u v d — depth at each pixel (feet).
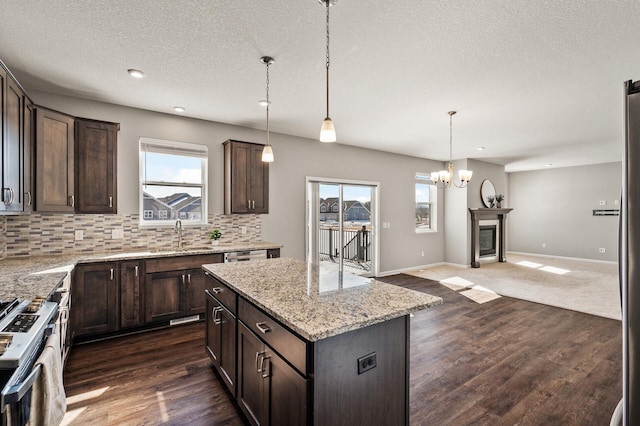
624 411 3.80
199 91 10.50
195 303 11.51
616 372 8.33
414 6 6.20
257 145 13.94
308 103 11.64
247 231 14.74
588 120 13.70
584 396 7.27
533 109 12.26
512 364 8.78
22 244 10.01
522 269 22.61
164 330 10.94
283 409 4.69
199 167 13.65
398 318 5.05
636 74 9.15
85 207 10.16
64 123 9.53
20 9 6.23
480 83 9.87
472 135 16.34
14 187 7.38
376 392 4.75
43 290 6.15
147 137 12.30
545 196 28.94
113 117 11.64
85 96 10.86
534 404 6.98
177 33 7.13
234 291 6.49
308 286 6.27
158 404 6.89
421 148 19.70
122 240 11.79
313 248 17.16
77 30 6.99
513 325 11.76
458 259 23.67
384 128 14.99
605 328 11.47
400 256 21.62
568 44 7.56
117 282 10.10
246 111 12.50
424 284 18.12
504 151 20.59
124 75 9.28
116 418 6.42
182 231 13.00
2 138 6.75
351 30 7.02
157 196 12.69
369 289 6.02
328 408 4.21
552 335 10.82
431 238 23.65
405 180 21.88
